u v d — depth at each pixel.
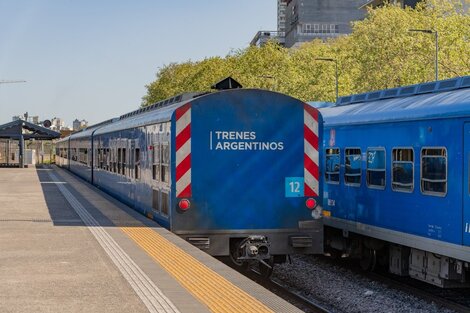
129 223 14.57
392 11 46.03
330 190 16.33
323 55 58.88
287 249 12.30
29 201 21.47
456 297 13.36
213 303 7.51
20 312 7.18
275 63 60.69
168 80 79.62
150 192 14.69
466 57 41.44
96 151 29.39
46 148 106.19
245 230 12.18
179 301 7.61
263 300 7.64
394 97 14.40
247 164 12.17
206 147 12.07
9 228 14.09
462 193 11.02
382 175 13.73
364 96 15.84
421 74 42.19
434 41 42.19
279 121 12.27
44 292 8.10
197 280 8.73
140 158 16.25
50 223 14.93
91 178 31.98
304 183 12.37
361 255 15.75
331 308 12.40
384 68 43.66
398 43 43.09
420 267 12.98
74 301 7.65
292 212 12.31
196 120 12.05
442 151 11.59
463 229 10.98
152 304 7.48
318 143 12.42
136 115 20.33
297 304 12.39
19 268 9.58
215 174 12.09
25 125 67.44
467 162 10.90
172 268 9.52
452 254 11.29
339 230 16.64
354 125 14.96
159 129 13.46
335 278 14.96
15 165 67.69
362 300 12.79
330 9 154.12
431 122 11.95
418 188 12.35
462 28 42.91
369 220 14.30
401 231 12.98
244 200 12.17
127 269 9.46
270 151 12.26
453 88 12.30
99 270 9.41
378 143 13.89
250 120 12.19
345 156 15.47
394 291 13.63
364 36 46.41
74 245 11.65
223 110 12.11
